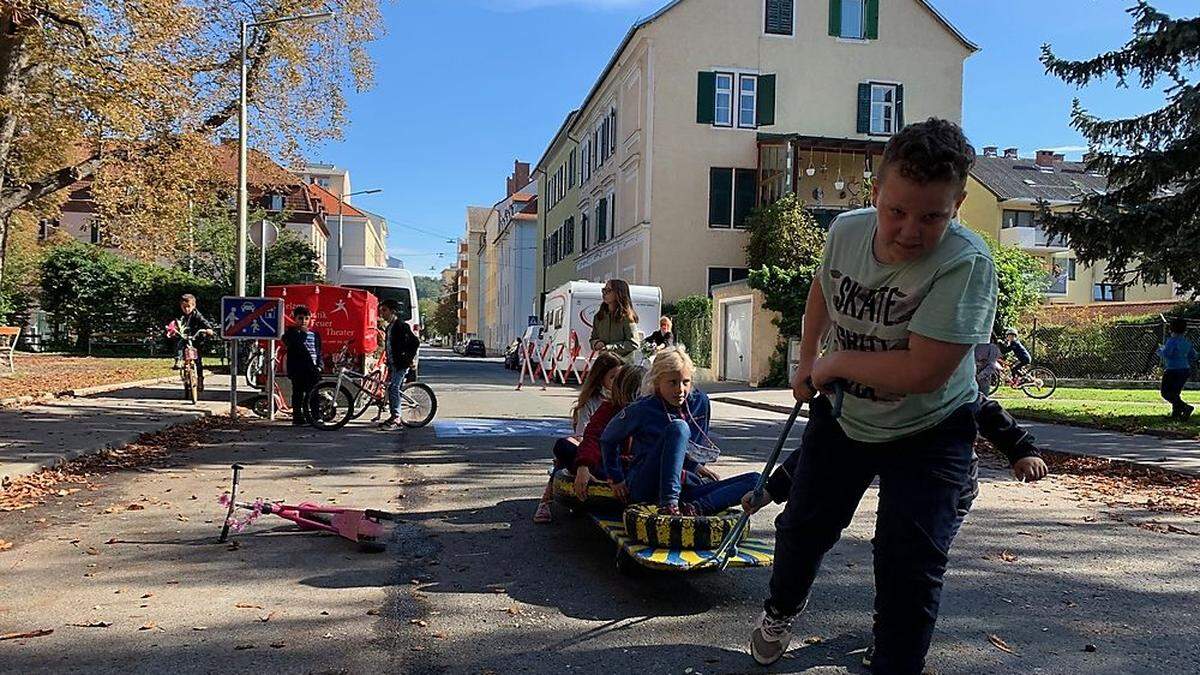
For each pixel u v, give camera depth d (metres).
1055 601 4.61
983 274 2.71
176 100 17.64
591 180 44.16
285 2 21.55
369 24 23.55
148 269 36.41
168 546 5.49
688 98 33.44
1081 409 16.53
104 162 18.53
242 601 4.43
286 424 12.45
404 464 8.92
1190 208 13.84
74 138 18.08
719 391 22.62
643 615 4.29
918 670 2.88
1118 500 7.61
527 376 30.12
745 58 33.56
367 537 5.47
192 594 4.54
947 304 2.66
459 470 8.57
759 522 6.43
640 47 33.91
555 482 6.01
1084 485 8.42
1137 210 14.05
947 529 2.90
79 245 36.88
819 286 3.25
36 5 14.69
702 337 29.66
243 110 16.59
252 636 3.94
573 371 24.70
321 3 22.14
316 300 15.86
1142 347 26.59
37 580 4.75
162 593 4.55
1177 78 14.25
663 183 33.38
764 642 3.60
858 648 3.86
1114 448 10.87
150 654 3.70
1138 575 5.14
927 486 2.92
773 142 32.62
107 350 36.47
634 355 9.45
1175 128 14.22
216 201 23.06
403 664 3.63
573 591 4.67
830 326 3.30
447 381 26.62
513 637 3.97
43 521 6.14
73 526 6.00
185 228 21.55
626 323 9.48
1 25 15.17
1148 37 14.05
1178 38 13.71
